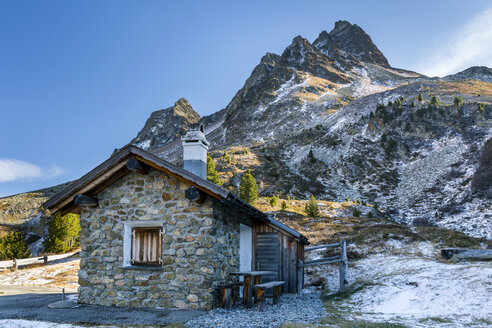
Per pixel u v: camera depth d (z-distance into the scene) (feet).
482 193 195.21
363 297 39.96
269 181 273.75
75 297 39.81
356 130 370.12
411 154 313.32
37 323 25.76
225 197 31.30
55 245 136.26
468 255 51.21
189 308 31.73
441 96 451.12
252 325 25.70
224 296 32.27
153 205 34.65
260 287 32.12
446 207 196.54
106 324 26.09
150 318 27.96
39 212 319.06
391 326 26.12
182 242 33.12
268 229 45.55
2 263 95.96
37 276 71.00
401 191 251.60
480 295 32.99
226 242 36.14
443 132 333.83
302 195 250.98
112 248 35.09
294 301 40.50
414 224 184.96
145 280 33.50
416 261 54.24
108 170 34.88
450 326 26.27
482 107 350.64
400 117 379.14
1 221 322.14
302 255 48.24
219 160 309.63
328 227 110.52
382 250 72.28
